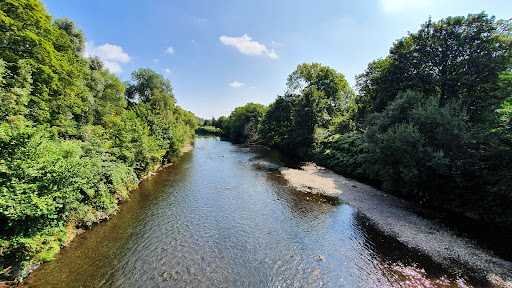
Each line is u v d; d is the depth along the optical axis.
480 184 14.52
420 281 9.38
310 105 42.09
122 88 39.91
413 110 17.94
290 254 11.35
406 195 19.55
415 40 26.09
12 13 14.49
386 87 28.19
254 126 78.12
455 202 15.90
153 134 31.80
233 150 55.00
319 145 38.19
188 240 12.41
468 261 10.62
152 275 9.55
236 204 17.86
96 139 17.56
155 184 22.64
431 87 24.22
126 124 23.62
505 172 12.87
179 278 9.42
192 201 18.27
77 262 10.15
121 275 9.48
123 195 17.80
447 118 15.88
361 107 39.03
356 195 20.03
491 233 13.06
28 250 8.75
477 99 20.38
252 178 26.23
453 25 23.39
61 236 10.91
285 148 51.72
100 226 13.55
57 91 17.67
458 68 22.48
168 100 54.56
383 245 12.12
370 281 9.45
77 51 27.61
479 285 9.08
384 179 19.39
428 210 16.55
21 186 8.31
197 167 32.09
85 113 27.28
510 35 21.05
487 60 20.80
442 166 14.84
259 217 15.59
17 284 8.45
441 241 12.34
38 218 8.96
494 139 14.69
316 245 12.20
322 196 19.94
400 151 16.61
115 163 18.39
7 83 12.36
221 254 11.20
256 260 10.81
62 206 10.17
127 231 13.15
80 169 11.07
